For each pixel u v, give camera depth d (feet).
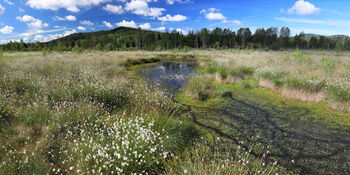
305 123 15.88
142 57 69.31
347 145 12.46
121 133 11.44
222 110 19.10
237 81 30.73
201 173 8.32
